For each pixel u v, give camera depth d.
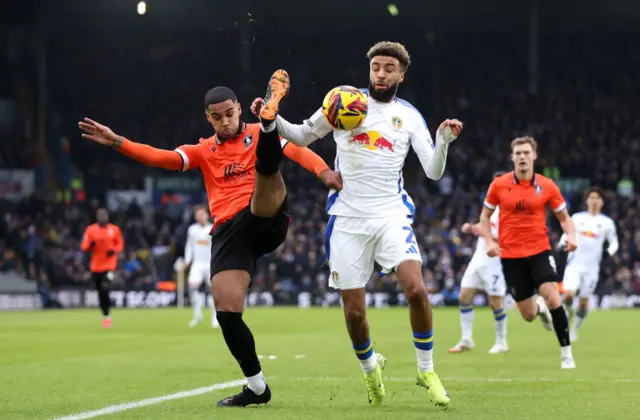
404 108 9.50
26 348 18.27
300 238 44.72
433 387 9.19
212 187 9.54
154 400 10.05
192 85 58.50
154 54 59.16
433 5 53.44
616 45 61.53
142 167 53.62
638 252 42.09
